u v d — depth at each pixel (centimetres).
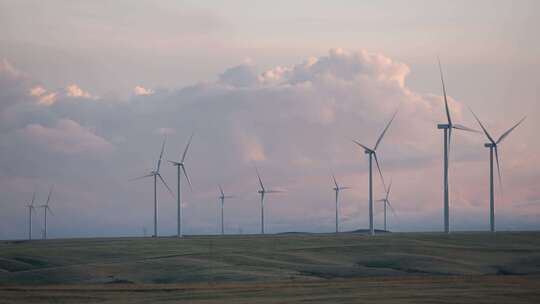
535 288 17000
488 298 15112
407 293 16238
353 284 18875
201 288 18738
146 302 15888
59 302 16400
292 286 18700
